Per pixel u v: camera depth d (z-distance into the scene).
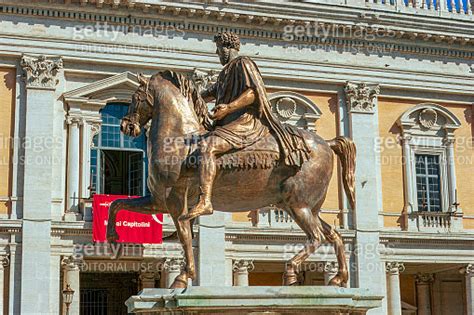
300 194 10.06
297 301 8.88
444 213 35.28
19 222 29.95
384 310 33.75
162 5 31.92
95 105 31.91
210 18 32.88
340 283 10.28
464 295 38.41
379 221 34.38
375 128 35.19
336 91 35.00
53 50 31.34
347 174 10.77
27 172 30.33
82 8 31.53
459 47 36.56
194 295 8.51
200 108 10.25
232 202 10.13
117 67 32.31
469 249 35.53
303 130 10.51
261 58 33.88
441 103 36.53
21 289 29.58
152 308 8.75
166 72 10.38
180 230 9.73
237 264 32.41
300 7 33.69
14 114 30.73
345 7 34.34
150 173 9.92
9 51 30.81
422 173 35.91
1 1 30.64
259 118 10.14
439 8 36.94
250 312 8.73
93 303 37.62
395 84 35.53
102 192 32.06
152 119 10.14
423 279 38.78
